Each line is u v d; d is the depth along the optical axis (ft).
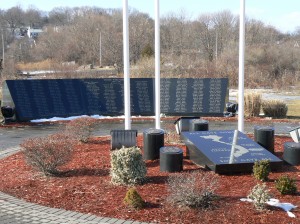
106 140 40.63
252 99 63.62
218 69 127.13
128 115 38.65
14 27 366.43
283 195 23.81
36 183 26.91
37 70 168.14
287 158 30.63
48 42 220.02
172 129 43.34
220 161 28.09
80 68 165.78
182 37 193.67
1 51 233.14
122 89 62.39
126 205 22.43
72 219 21.06
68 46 198.59
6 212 22.13
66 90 60.75
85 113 61.16
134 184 25.67
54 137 32.07
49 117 59.41
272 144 33.32
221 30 200.44
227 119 59.41
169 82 61.93
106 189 25.18
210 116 61.36
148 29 180.34
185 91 61.67
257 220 20.29
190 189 22.00
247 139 31.55
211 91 61.41
